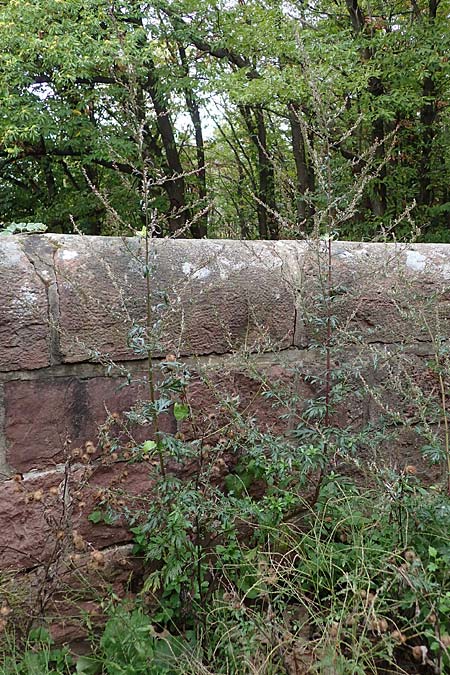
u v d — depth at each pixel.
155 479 1.69
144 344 1.58
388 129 8.64
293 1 8.66
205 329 1.86
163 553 1.71
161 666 1.59
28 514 1.64
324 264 2.03
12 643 1.58
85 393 1.71
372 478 1.95
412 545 1.74
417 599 1.45
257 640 1.48
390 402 2.22
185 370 1.59
